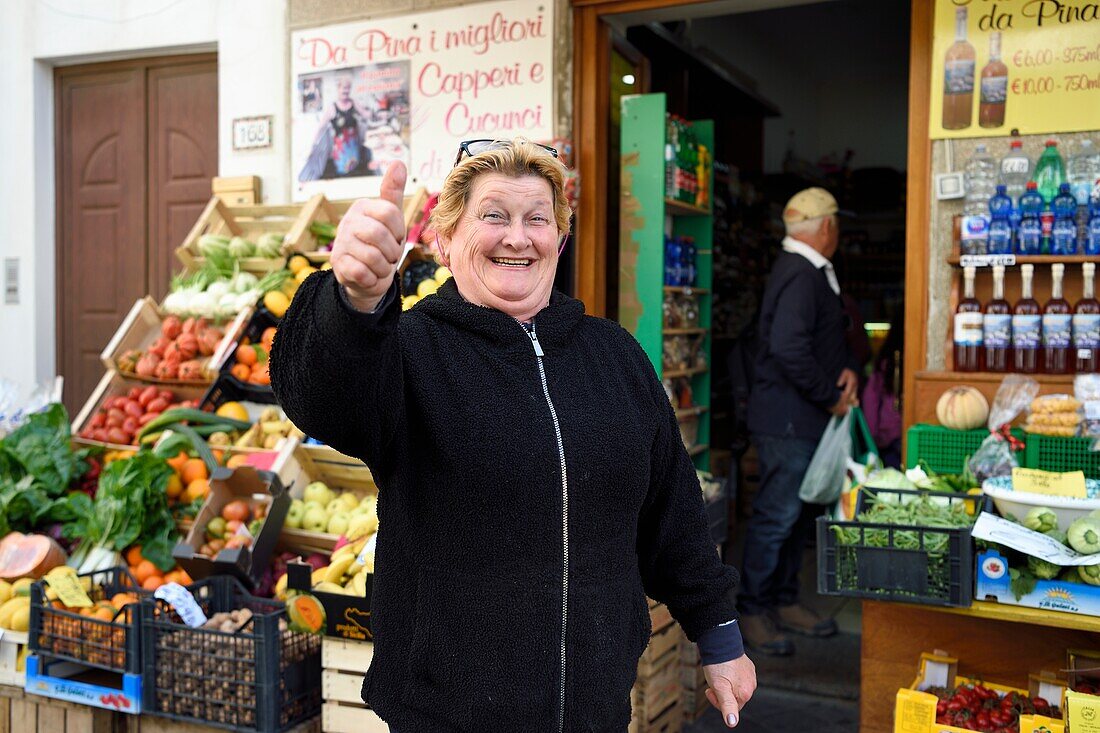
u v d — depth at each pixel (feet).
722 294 20.33
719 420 20.44
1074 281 11.29
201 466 11.64
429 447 5.16
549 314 5.64
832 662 13.99
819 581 8.71
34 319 18.30
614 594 5.49
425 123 14.76
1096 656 8.74
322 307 4.41
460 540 5.16
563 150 13.61
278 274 13.84
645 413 5.88
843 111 28.45
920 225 12.01
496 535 5.14
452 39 14.52
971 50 11.51
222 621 9.39
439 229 5.64
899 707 8.48
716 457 18.97
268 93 15.99
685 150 15.35
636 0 13.64
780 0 13.30
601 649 5.33
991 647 9.25
